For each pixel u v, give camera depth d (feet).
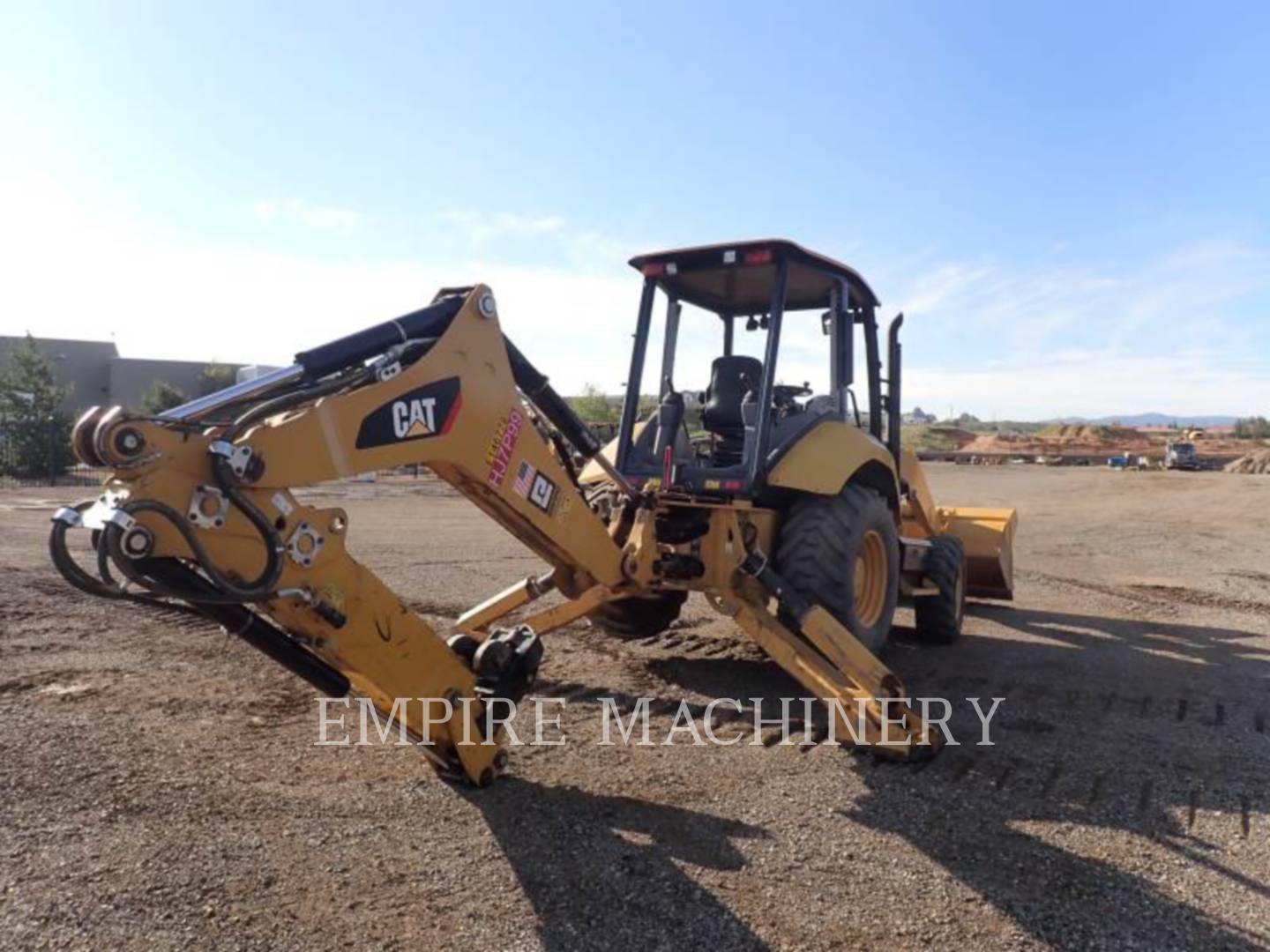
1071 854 11.51
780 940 9.45
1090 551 43.73
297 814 11.96
